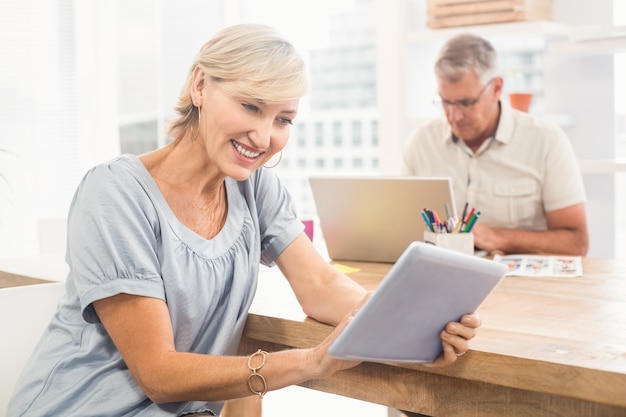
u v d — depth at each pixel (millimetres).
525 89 3490
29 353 1742
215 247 1652
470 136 2914
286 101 1539
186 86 1622
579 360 1300
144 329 1487
